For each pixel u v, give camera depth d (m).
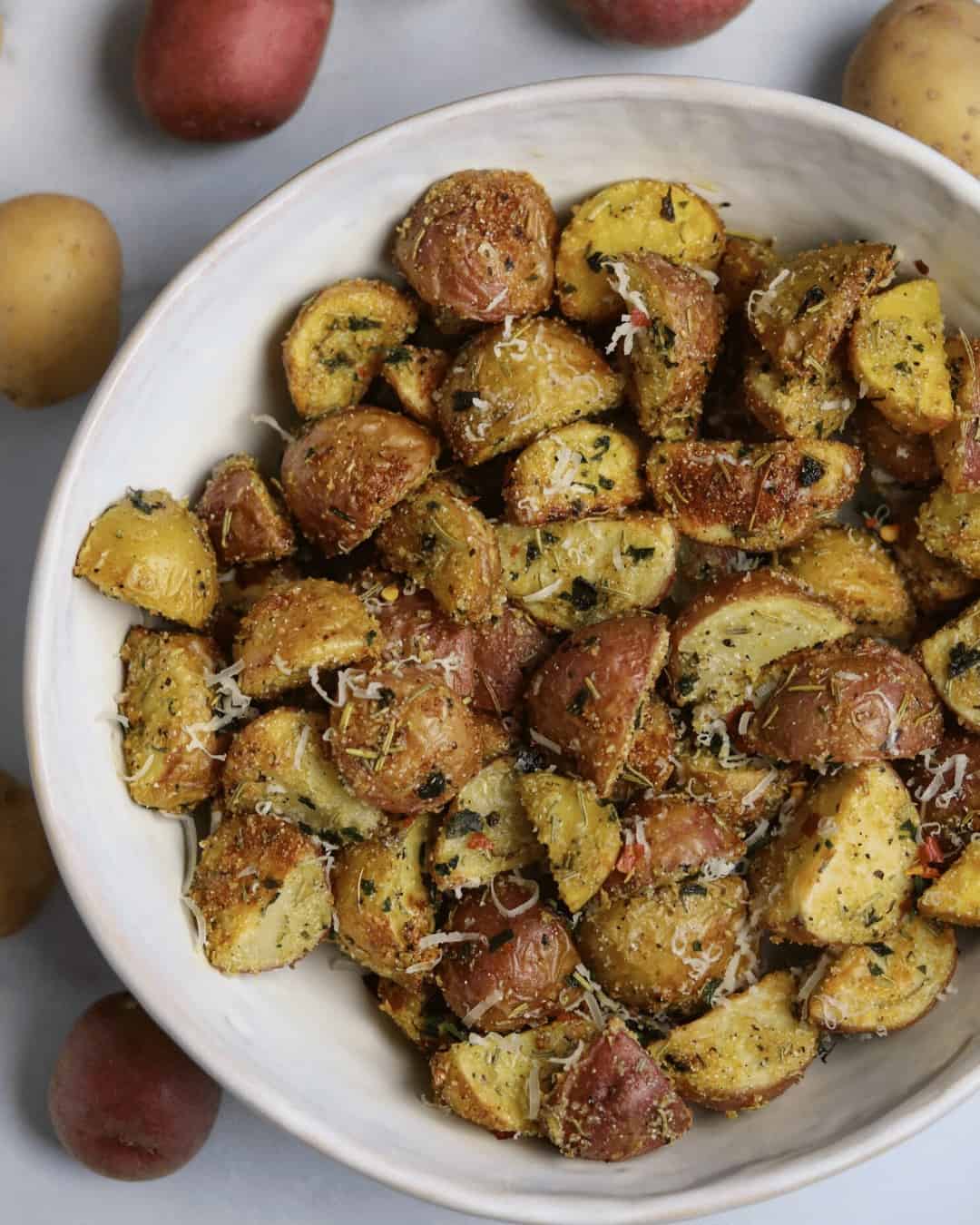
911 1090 0.52
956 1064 0.51
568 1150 0.51
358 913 0.52
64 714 0.50
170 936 0.51
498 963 0.52
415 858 0.52
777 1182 0.50
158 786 0.51
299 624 0.50
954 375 0.52
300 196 0.50
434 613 0.52
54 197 0.57
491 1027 0.52
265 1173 0.59
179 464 0.53
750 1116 0.54
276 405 0.54
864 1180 0.59
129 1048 0.56
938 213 0.51
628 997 0.53
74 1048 0.56
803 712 0.52
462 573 0.51
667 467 0.52
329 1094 0.52
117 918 0.49
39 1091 0.59
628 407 0.54
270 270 0.52
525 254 0.52
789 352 0.51
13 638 0.59
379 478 0.51
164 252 0.59
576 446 0.52
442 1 0.59
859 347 0.51
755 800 0.53
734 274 0.53
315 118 0.59
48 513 0.49
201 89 0.56
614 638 0.51
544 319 0.52
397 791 0.50
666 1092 0.51
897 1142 0.51
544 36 0.59
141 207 0.59
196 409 0.53
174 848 0.52
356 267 0.53
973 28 0.56
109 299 0.57
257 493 0.52
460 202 0.51
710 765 0.53
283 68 0.56
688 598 0.55
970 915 0.52
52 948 0.59
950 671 0.53
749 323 0.52
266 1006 0.52
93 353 0.58
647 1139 0.51
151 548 0.50
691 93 0.50
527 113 0.51
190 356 0.52
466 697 0.52
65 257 0.56
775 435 0.53
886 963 0.52
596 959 0.53
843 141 0.50
